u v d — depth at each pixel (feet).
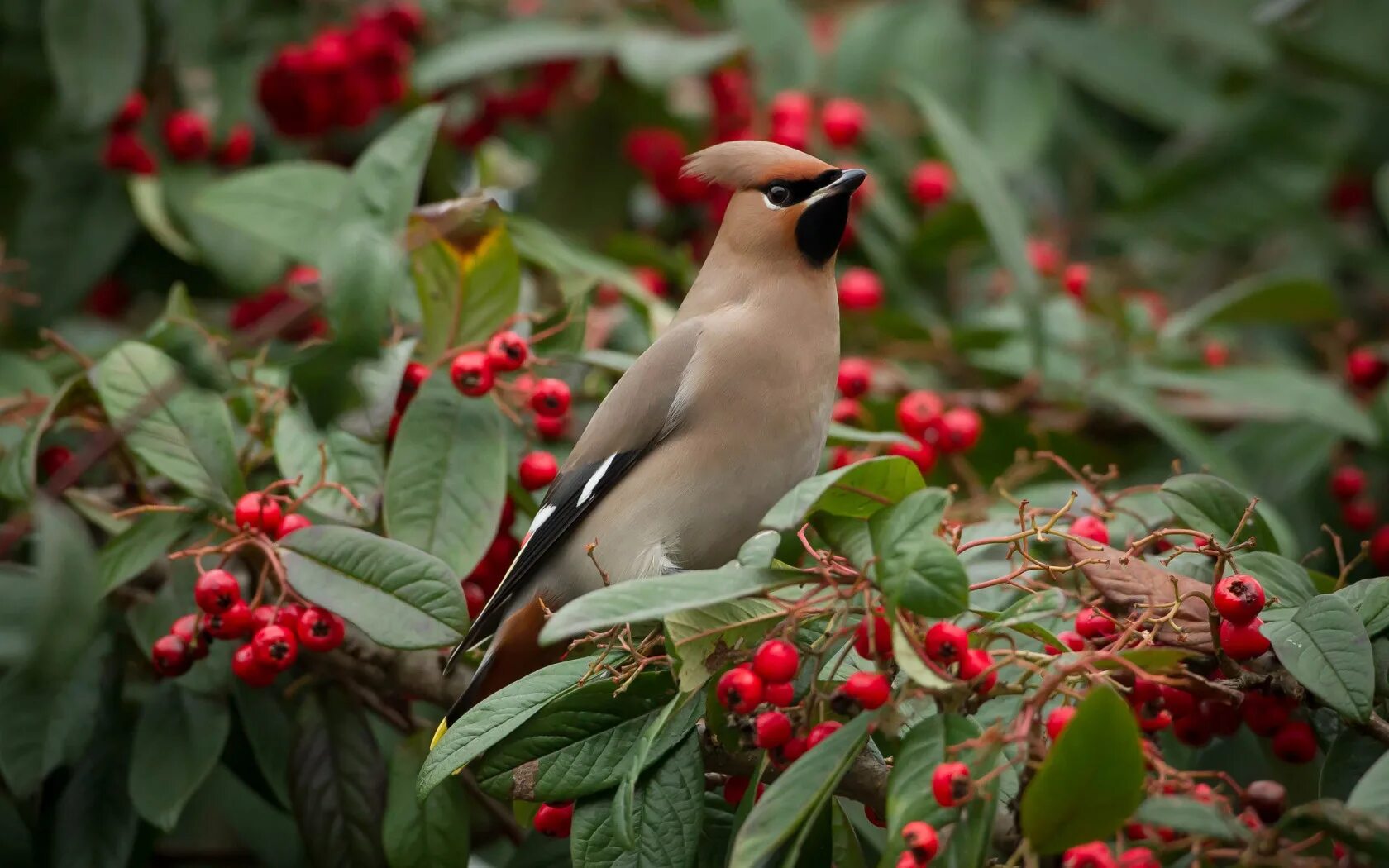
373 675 26.22
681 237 41.11
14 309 34.91
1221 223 39.96
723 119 39.32
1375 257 42.83
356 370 23.85
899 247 38.17
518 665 24.98
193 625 24.12
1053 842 17.54
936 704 19.74
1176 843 17.93
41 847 26.43
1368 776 17.52
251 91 36.86
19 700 25.94
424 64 36.50
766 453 26.68
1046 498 28.43
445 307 26.91
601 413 27.14
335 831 25.75
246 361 28.81
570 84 40.60
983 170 33.65
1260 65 40.06
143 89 36.42
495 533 24.98
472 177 41.93
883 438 27.53
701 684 20.31
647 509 26.43
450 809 24.44
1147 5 40.98
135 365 25.11
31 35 36.70
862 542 19.10
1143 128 44.19
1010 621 19.07
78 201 35.45
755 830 17.92
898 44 38.96
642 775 21.11
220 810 33.19
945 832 17.61
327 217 30.25
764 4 37.29
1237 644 20.11
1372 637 20.52
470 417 25.75
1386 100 43.09
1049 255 38.32
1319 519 36.50
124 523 27.02
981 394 33.88
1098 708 16.88
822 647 19.71
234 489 24.70
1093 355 34.73
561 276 30.86
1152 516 26.61
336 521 25.02
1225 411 37.04
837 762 18.19
